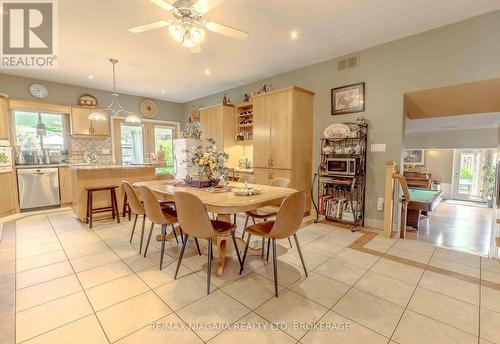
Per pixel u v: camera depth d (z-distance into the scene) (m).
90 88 5.62
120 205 4.29
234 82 5.25
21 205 4.57
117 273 2.28
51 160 5.25
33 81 4.89
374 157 3.65
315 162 4.33
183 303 1.83
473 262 2.53
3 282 2.12
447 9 2.62
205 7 1.92
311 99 4.25
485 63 2.75
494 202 3.60
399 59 3.33
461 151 9.30
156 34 3.10
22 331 1.54
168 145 7.10
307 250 2.83
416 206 4.61
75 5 2.48
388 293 1.97
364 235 3.35
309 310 1.76
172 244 3.01
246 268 2.39
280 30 3.04
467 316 1.70
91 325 1.60
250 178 3.48
